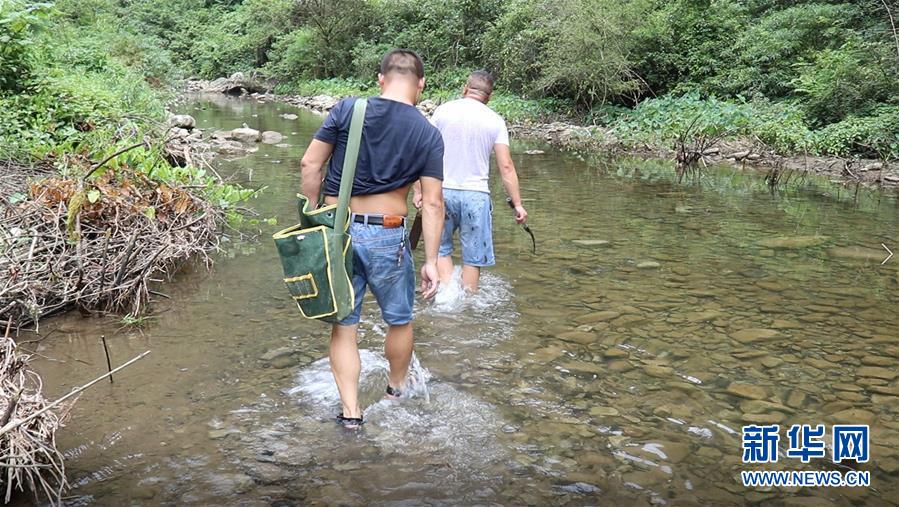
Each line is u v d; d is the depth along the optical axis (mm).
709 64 15945
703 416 2830
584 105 17141
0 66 7219
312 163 2705
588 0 15492
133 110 9258
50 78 7734
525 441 2607
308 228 2631
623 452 2535
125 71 13898
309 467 2402
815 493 2307
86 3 25328
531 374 3223
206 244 5234
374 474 2365
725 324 3924
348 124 2664
